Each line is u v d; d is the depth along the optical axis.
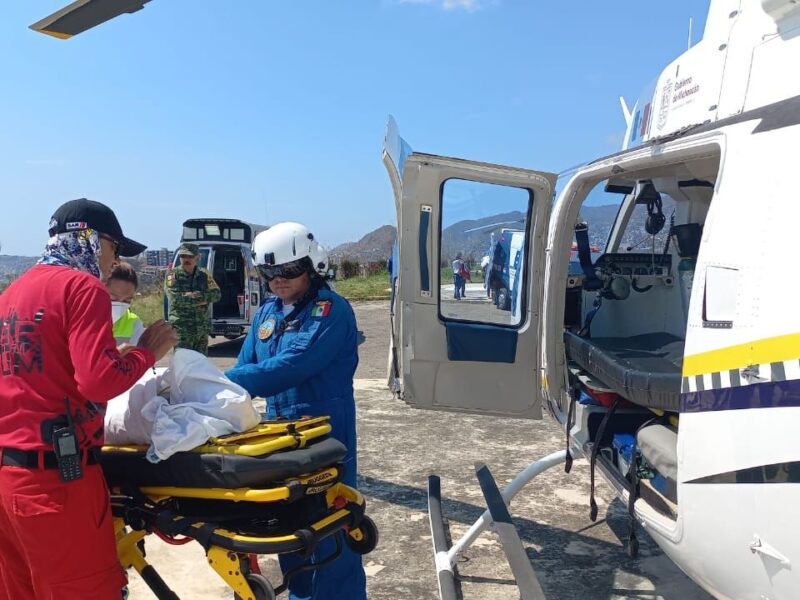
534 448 5.52
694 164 3.35
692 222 3.94
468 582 3.43
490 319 3.46
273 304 2.88
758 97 2.23
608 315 4.07
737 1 2.45
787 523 1.76
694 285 2.12
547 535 3.95
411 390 3.42
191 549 3.81
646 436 2.76
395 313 3.46
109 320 2.03
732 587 2.06
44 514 1.98
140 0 2.33
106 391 1.94
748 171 2.02
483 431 6.01
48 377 2.01
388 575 3.51
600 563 3.61
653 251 4.28
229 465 2.03
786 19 2.17
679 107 2.78
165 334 2.28
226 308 12.53
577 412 3.53
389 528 4.06
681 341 3.81
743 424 1.88
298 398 2.73
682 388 2.13
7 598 2.21
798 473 1.72
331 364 2.72
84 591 2.05
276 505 2.24
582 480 4.80
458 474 4.94
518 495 4.54
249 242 11.92
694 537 2.13
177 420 2.13
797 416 1.72
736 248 1.98
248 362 2.93
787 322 1.78
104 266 2.31
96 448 2.10
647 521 2.56
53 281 2.04
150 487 2.19
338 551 2.39
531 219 3.41
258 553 2.00
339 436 2.75
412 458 5.30
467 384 3.47
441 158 3.19
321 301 2.69
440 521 3.47
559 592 3.32
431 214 3.27
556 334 3.67
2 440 2.00
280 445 2.13
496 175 3.25
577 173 3.39
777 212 1.88
